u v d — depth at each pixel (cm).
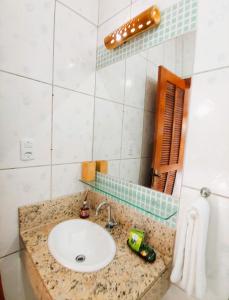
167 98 74
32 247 74
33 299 95
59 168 98
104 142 110
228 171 57
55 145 95
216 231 60
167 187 74
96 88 113
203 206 56
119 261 69
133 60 90
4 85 74
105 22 104
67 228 93
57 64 91
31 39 80
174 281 64
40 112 87
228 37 55
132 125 93
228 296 59
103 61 107
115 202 97
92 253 86
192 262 60
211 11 58
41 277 59
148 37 81
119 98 100
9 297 87
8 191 80
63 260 67
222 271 59
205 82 61
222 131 58
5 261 83
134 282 59
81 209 105
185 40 66
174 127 71
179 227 70
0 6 70
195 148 64
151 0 78
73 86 99
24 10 77
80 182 110
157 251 77
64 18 91
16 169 81
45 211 94
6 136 76
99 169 113
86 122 109
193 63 64
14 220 83
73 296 53
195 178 65
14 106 78
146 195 84
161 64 76
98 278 60
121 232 89
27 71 80
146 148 85
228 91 56
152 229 79
